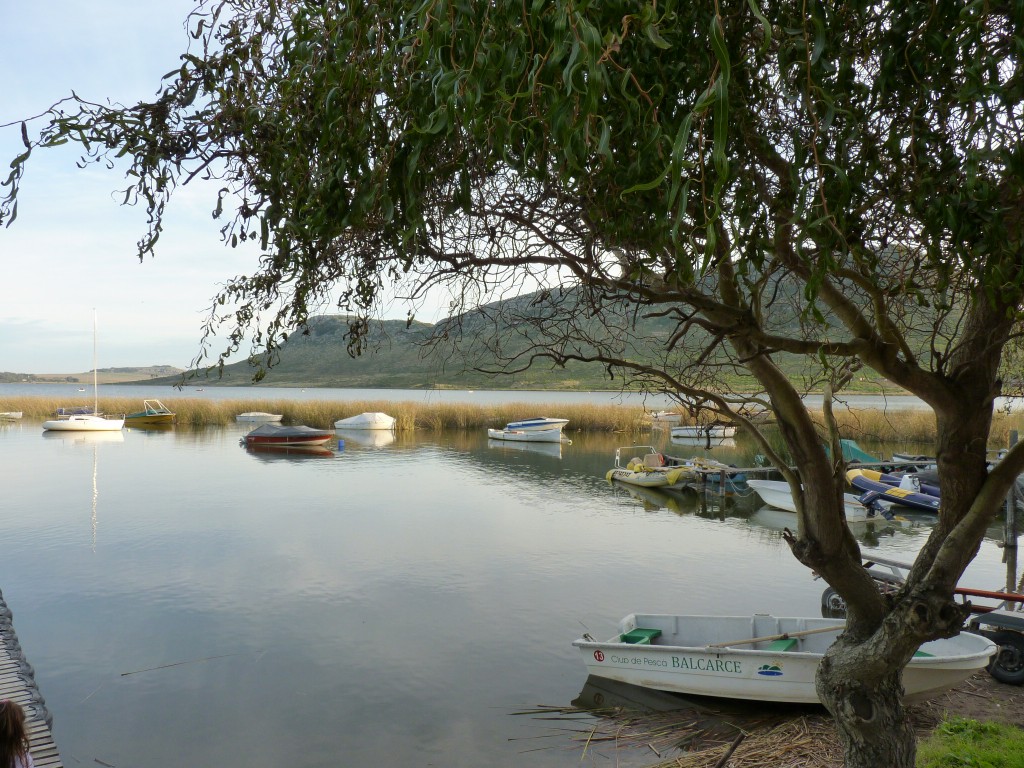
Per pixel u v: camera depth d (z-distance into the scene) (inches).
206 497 1043.3
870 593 148.5
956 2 80.8
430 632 498.9
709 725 358.0
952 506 141.5
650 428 2111.2
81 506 967.6
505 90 68.5
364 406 2364.7
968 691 364.5
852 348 121.5
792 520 918.4
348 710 385.1
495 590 597.0
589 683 414.6
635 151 76.6
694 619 431.2
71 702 395.9
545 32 63.9
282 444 1736.0
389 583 615.5
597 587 607.2
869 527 877.2
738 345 142.2
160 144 98.0
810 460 145.9
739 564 685.9
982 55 77.5
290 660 451.2
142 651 466.0
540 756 335.0
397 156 83.0
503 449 1731.1
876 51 98.1
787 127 99.6
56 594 583.2
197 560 689.0
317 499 1031.6
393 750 344.5
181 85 97.7
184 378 122.1
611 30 60.2
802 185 78.4
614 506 1003.3
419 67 74.5
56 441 1854.1
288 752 343.9
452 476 1282.0
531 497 1069.1
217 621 521.3
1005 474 126.6
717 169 51.4
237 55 99.9
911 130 88.0
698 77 78.3
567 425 2129.7
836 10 87.6
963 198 87.0
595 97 52.8
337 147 85.0
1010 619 374.9
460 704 391.2
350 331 129.9
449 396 5012.3
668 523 889.5
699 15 78.7
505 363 143.3
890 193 97.6
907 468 1173.7
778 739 331.0
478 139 79.7
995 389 136.9
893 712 142.2
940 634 130.8
